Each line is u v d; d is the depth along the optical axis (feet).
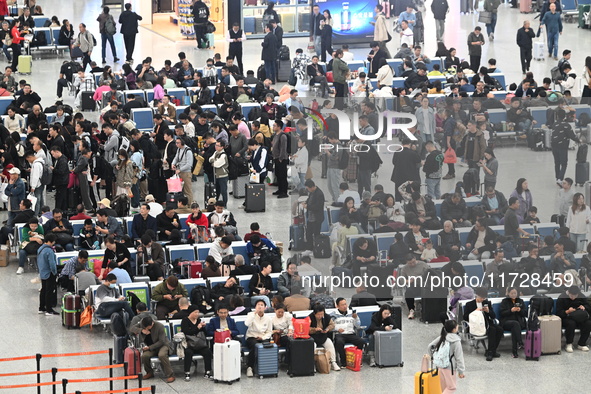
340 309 127.95
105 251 141.90
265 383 121.60
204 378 122.93
